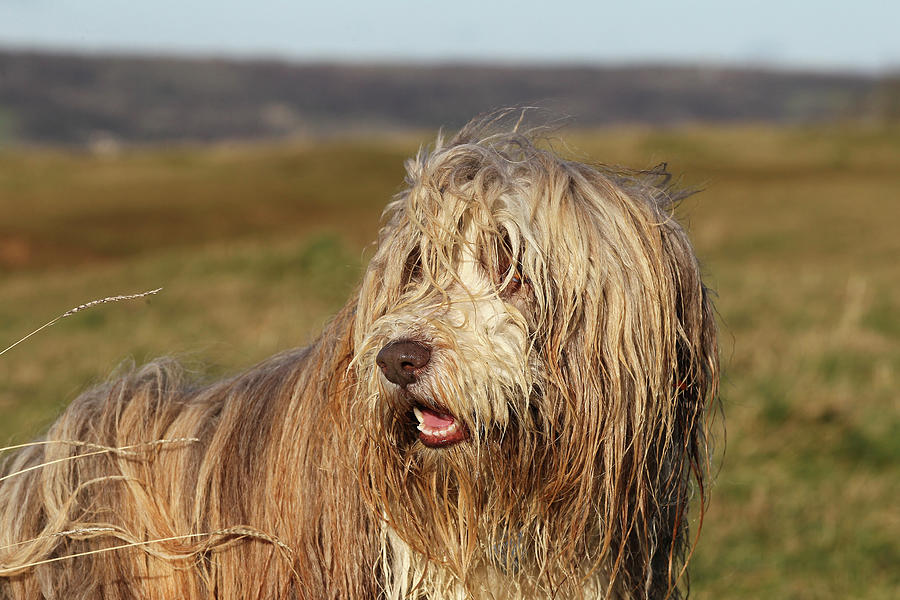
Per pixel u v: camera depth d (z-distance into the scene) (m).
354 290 3.91
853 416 9.12
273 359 4.32
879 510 7.45
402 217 3.71
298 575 3.72
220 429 3.97
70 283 20.64
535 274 3.50
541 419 3.59
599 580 3.84
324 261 19.83
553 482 3.61
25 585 3.87
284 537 3.74
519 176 3.66
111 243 40.78
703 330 3.78
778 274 20.33
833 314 14.47
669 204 3.87
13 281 26.44
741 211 40.50
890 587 6.36
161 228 45.19
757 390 9.75
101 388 4.39
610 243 3.51
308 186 60.66
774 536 6.99
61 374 11.17
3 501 4.09
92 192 53.69
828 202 44.28
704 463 4.11
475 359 3.43
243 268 19.61
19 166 60.53
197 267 20.05
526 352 3.53
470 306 3.54
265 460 3.85
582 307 3.50
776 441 8.70
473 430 3.46
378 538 3.76
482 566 3.81
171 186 57.69
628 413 3.53
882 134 83.00
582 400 3.52
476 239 3.58
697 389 3.73
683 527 4.07
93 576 3.84
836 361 11.05
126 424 4.04
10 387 10.53
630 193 3.66
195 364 4.85
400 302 3.63
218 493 3.88
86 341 13.31
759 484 7.80
